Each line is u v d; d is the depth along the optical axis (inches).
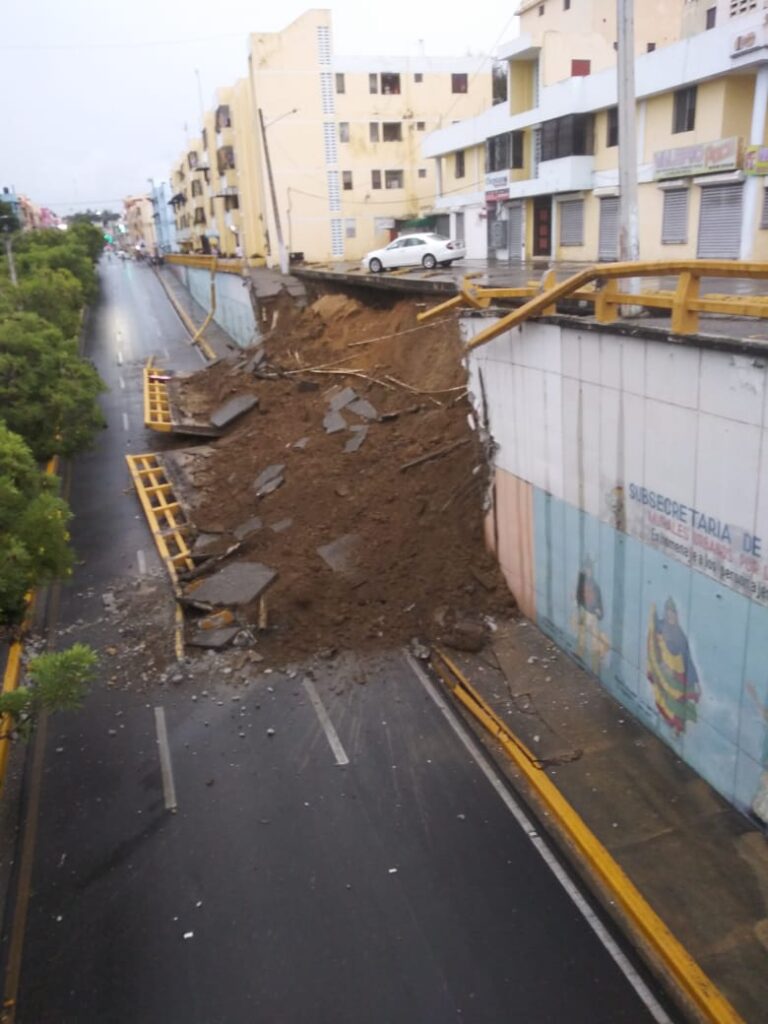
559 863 346.0
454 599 547.5
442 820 374.9
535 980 293.1
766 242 863.1
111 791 409.7
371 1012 285.7
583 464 430.0
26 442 692.1
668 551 368.5
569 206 1240.2
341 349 978.1
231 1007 291.3
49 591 638.5
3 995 300.8
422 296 858.1
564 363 430.6
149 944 319.3
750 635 321.4
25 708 372.2
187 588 613.0
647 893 319.0
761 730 325.4
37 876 357.4
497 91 2007.9
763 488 300.4
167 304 2193.7
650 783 376.2
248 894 340.2
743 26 830.5
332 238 1962.4
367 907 329.4
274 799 396.2
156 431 1018.7
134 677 509.7
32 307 1074.7
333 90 1877.5
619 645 426.3
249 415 976.3
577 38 1269.7
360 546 605.3
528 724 430.0
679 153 946.1
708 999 274.2
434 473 623.8
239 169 2143.2
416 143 1963.6
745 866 325.7
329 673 498.9
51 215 5989.2
